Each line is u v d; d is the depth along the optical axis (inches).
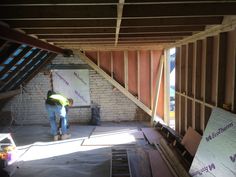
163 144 189.8
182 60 196.1
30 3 82.5
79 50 264.8
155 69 270.2
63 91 275.1
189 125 183.0
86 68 272.5
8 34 116.0
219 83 126.5
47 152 189.9
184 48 193.3
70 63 271.4
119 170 152.6
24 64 212.8
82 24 121.0
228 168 103.1
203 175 120.3
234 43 113.1
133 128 250.1
